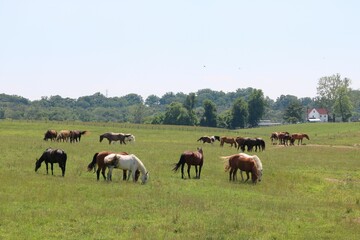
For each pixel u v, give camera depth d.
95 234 14.09
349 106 167.38
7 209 16.44
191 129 99.56
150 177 26.47
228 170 30.95
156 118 159.25
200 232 14.87
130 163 24.28
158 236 14.05
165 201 19.16
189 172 27.88
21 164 29.02
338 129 108.94
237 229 15.59
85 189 21.06
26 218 15.36
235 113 161.50
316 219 17.78
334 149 56.22
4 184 21.00
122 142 59.81
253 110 163.88
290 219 17.53
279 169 33.69
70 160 32.75
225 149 52.91
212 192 22.42
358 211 19.86
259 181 27.02
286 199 22.05
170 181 25.30
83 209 17.05
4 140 49.03
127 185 22.72
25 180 22.38
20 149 39.22
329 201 22.38
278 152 50.19
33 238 13.41
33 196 18.64
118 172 27.73
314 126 123.25
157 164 32.78
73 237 13.73
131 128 92.56
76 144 50.00
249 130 129.62
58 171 27.11
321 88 185.50
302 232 15.66
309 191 25.42
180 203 18.94
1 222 14.83
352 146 63.81
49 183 21.94
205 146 57.03
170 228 15.19
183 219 16.41
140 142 61.44
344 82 168.88
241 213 17.98
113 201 18.78
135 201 18.98
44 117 199.75
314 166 36.81
